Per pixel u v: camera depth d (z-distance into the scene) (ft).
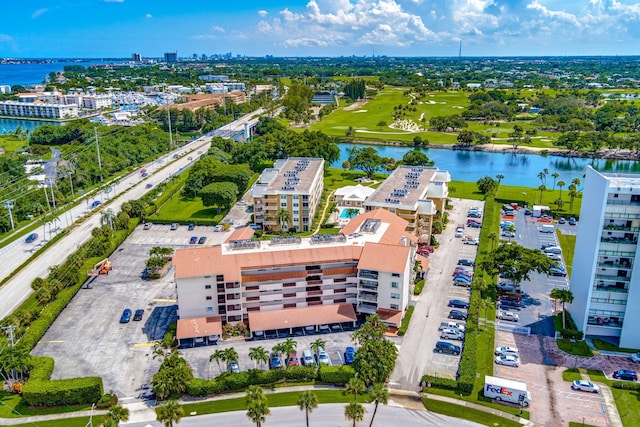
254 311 455.63
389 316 446.60
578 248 458.09
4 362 366.22
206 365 398.21
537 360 405.59
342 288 468.34
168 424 300.40
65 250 631.15
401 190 637.71
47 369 378.94
